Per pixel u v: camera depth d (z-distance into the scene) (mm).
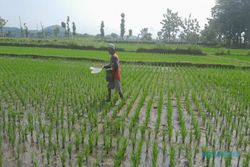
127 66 13969
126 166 3205
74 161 3295
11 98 6219
